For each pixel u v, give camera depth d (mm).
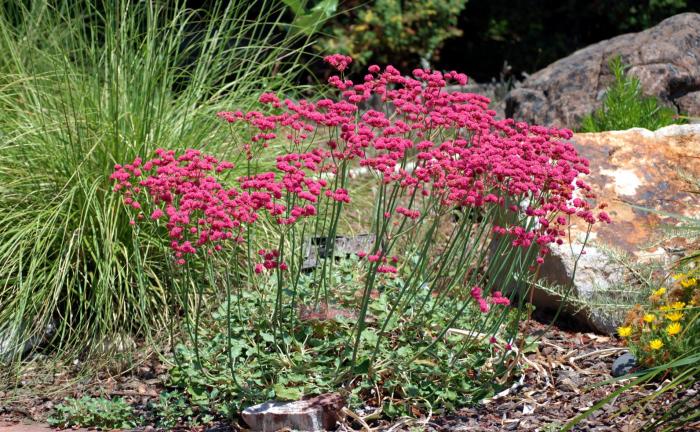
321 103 2135
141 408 2250
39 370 2416
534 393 2193
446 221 2943
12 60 2787
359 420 2105
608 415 2086
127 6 2730
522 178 2076
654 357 2184
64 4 2801
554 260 2496
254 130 2676
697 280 2283
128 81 2670
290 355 2193
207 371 2230
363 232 2809
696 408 1979
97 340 2457
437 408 2154
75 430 2195
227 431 2129
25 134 2576
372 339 2174
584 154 2678
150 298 2502
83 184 2516
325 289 2250
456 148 2109
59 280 2473
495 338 2203
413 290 2229
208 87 2762
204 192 2029
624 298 2432
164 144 2615
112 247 2457
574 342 2408
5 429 2209
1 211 2541
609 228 2541
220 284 2529
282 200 2541
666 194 2613
